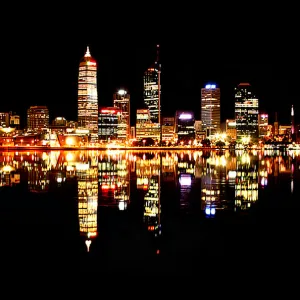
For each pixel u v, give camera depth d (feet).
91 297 55.01
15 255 72.02
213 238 83.25
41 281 60.08
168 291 56.85
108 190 163.43
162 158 497.05
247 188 171.01
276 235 85.61
